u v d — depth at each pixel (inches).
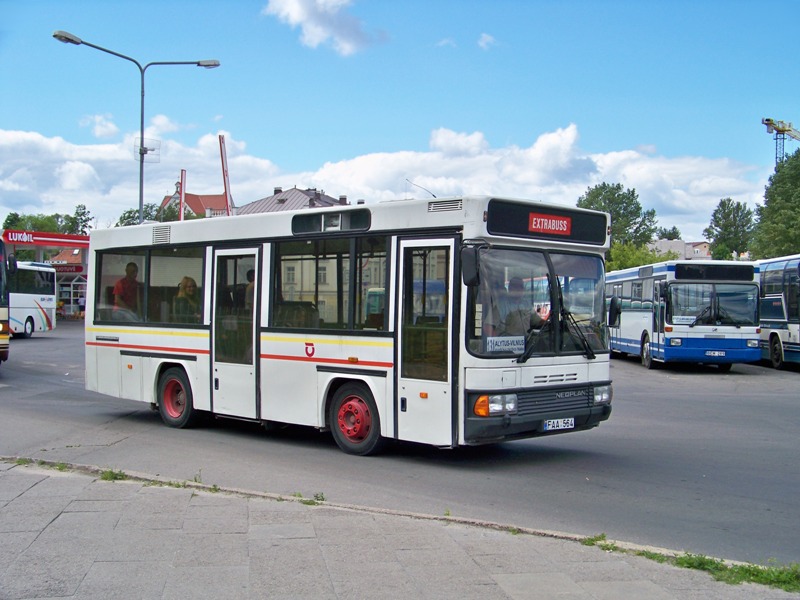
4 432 488.1
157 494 305.4
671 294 963.3
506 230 372.8
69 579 216.1
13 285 1537.9
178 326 503.8
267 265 453.1
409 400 384.2
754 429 529.7
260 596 205.2
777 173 2795.3
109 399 660.1
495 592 209.3
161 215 2738.7
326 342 420.8
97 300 563.5
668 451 445.1
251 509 285.3
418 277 382.6
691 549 263.1
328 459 408.5
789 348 1016.9
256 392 457.1
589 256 414.9
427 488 346.0
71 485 319.9
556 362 387.5
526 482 361.4
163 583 213.3
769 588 213.9
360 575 220.2
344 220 415.2
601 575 222.5
